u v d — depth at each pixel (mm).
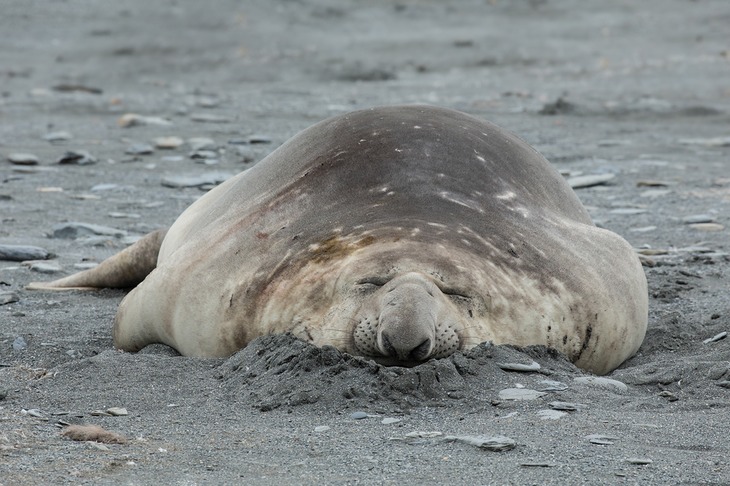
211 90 96125
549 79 100875
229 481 15266
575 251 23578
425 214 22578
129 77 106312
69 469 15672
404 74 106812
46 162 58312
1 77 103562
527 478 15242
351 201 23312
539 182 26125
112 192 50125
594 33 131625
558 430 17625
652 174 55438
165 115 77625
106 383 21016
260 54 118125
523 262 22281
